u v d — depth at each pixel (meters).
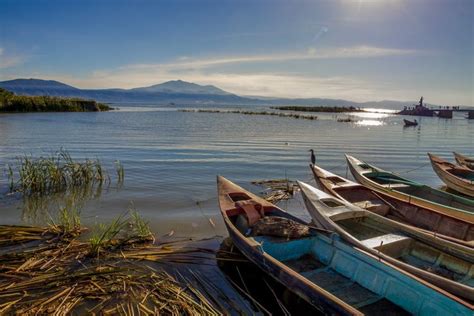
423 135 43.06
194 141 31.62
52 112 67.25
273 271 6.85
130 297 6.83
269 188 15.61
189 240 9.78
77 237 9.64
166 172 18.58
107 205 12.91
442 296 5.49
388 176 14.38
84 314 6.27
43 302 6.46
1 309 6.22
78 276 7.39
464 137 41.41
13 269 7.60
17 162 19.66
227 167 20.34
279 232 8.23
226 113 88.31
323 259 7.89
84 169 15.96
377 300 6.37
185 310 6.45
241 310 6.71
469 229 9.19
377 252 6.95
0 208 12.34
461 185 15.33
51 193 14.21
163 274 7.80
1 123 44.12
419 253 7.90
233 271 8.13
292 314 6.77
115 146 27.30
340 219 8.90
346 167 21.23
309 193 9.98
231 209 9.52
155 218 11.57
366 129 49.69
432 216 10.09
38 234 9.59
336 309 5.42
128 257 8.52
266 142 32.06
